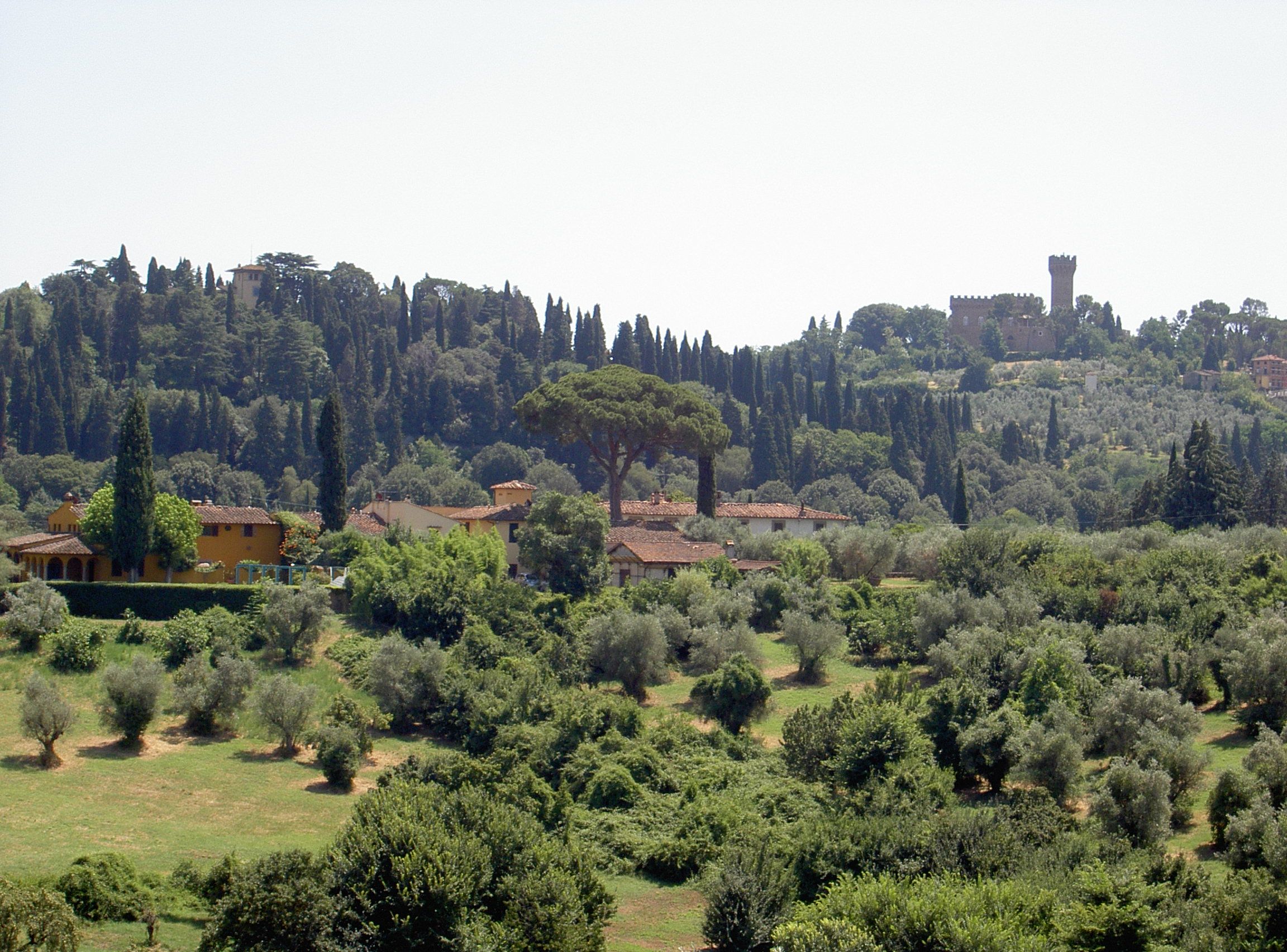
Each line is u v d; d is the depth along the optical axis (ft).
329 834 187.11
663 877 184.03
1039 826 172.55
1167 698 219.82
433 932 133.49
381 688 241.96
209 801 197.36
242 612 281.74
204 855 168.04
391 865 137.08
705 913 158.30
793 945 127.54
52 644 253.65
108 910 136.98
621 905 172.35
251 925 124.98
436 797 159.84
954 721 215.31
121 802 191.21
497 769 204.54
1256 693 224.74
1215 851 176.45
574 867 153.48
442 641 280.72
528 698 235.61
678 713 250.16
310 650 272.10
